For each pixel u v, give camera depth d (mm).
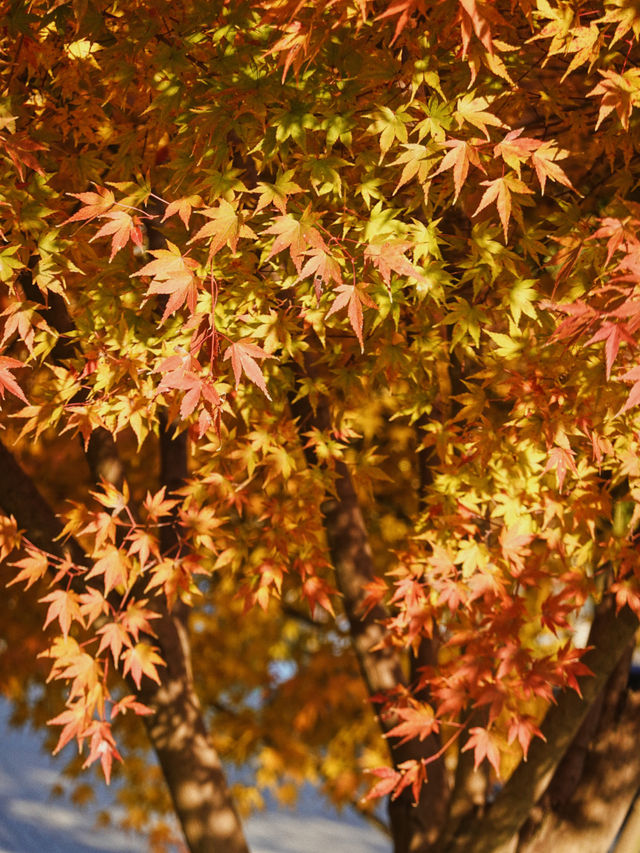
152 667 3221
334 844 13156
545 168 2480
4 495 4004
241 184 2561
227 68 2646
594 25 2453
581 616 6613
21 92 3115
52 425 3170
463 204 3195
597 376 2678
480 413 2959
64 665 3107
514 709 3164
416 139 2781
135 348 2848
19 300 2699
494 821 3822
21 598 7004
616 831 4184
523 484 3133
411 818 4211
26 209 2699
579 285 2758
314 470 3477
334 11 2482
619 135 2926
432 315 3246
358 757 8555
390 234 2646
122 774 8688
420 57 2605
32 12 2920
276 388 3234
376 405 5641
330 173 2598
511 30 2871
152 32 2797
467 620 3146
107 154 3418
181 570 3297
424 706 3352
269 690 8719
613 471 3084
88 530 3139
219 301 2820
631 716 4207
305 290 2852
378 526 6750
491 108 2936
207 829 4246
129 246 3035
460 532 3225
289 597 7934
